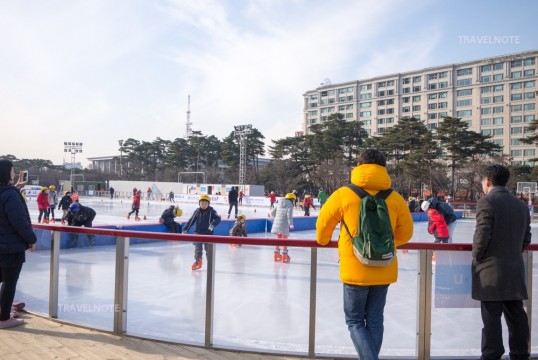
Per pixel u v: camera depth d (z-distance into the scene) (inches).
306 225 719.7
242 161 1963.6
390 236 96.4
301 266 135.8
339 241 106.9
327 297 132.2
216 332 138.0
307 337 133.6
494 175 118.3
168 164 3112.7
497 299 113.3
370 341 101.0
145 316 144.2
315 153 2261.3
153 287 143.6
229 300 140.4
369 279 101.0
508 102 3235.7
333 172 2018.9
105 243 148.6
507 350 133.0
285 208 378.0
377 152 105.1
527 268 132.3
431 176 1815.9
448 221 339.3
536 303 132.7
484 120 3341.5
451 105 3489.2
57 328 151.8
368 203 98.6
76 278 154.5
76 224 386.6
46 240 162.9
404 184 1934.1
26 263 170.1
